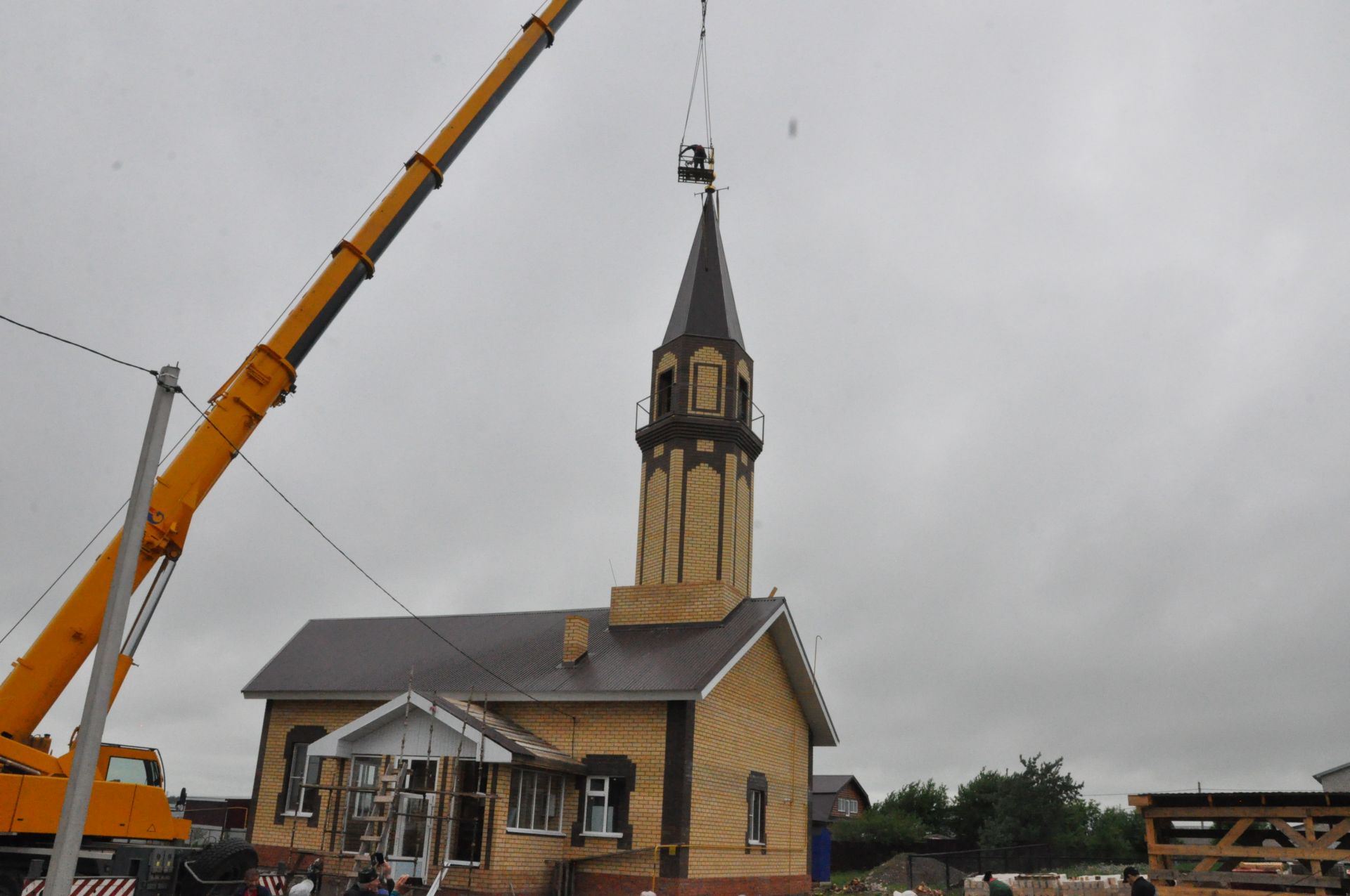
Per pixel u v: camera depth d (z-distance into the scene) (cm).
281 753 2870
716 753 2497
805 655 2944
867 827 5441
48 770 1466
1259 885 1903
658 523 3033
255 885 1489
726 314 3281
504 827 2216
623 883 2309
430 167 1825
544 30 2036
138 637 1442
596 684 2475
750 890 2598
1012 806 5241
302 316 1662
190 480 1516
